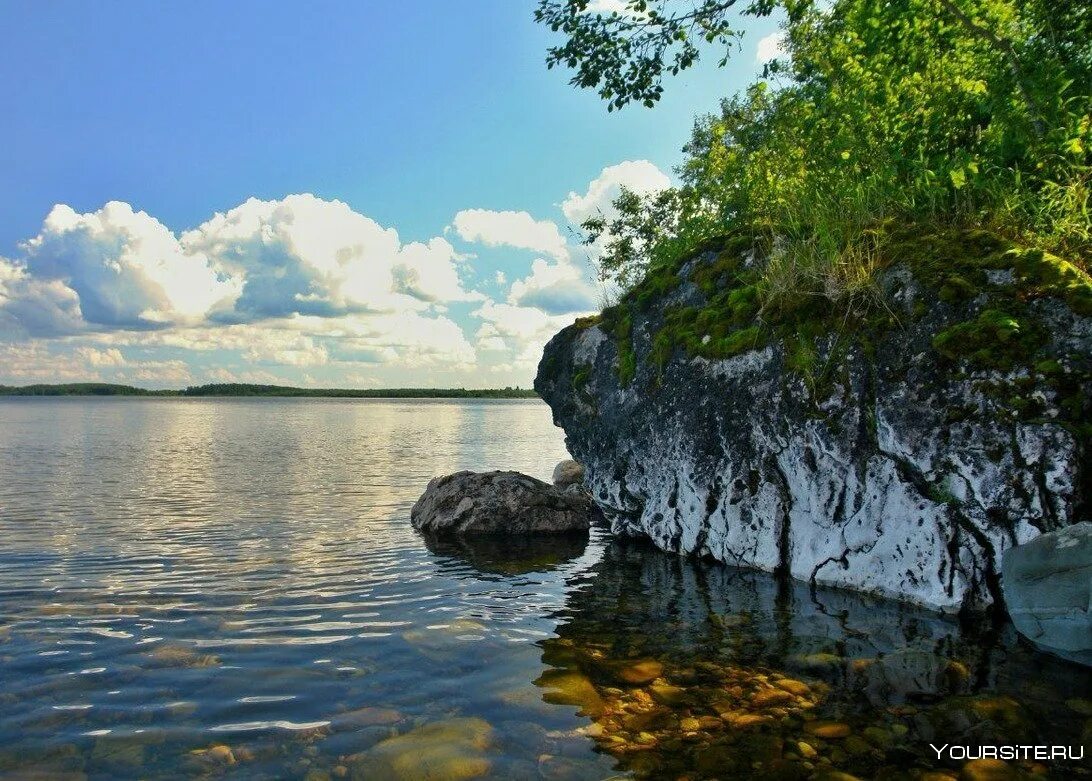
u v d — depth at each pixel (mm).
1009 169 7848
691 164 16953
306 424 69312
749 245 9633
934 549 6281
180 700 4906
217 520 13625
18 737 4320
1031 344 6141
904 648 5434
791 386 7543
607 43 9633
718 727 4344
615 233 19453
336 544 11180
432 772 3859
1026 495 5707
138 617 7047
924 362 6520
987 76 8133
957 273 6863
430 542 11367
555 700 4801
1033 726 4160
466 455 31141
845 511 7086
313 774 3867
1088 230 7141
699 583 7941
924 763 3828
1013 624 5723
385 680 5258
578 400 11602
